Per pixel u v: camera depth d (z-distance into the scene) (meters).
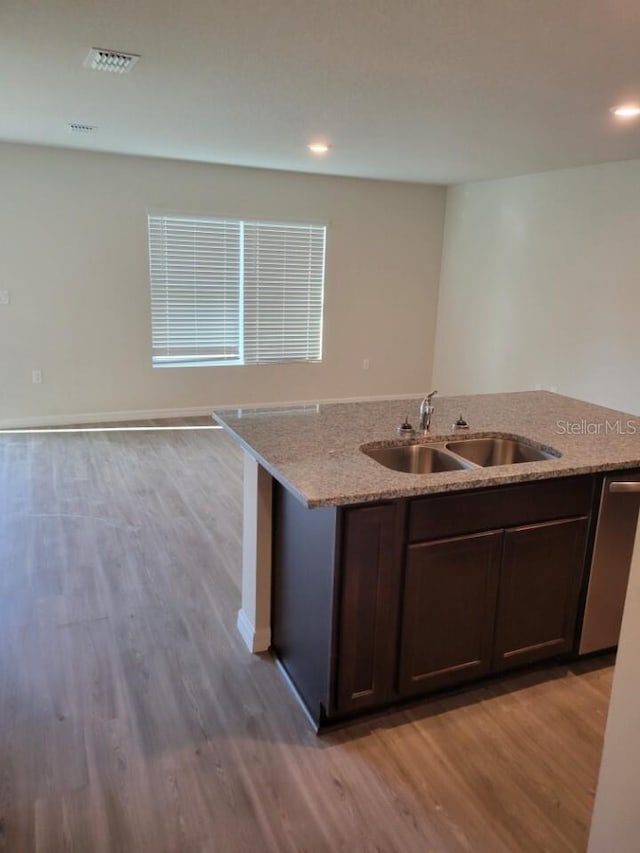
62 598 2.91
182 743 2.03
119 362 5.99
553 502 2.23
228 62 2.88
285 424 2.66
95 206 5.57
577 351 5.56
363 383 7.20
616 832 1.33
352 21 2.37
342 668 2.03
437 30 2.43
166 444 5.39
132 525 3.74
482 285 6.62
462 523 2.08
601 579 2.39
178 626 2.71
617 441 2.54
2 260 5.36
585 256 5.38
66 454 5.04
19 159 5.23
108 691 2.28
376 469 2.07
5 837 1.67
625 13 2.24
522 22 2.33
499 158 5.03
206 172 5.92
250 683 2.35
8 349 5.55
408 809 1.80
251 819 1.75
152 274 5.95
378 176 6.31
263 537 2.44
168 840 1.68
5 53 2.80
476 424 2.79
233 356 6.50
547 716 2.21
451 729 2.13
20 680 2.32
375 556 1.96
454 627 2.18
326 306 6.80
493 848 1.68
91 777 1.88
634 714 1.25
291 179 6.29
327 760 1.98
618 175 5.02
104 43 2.66
